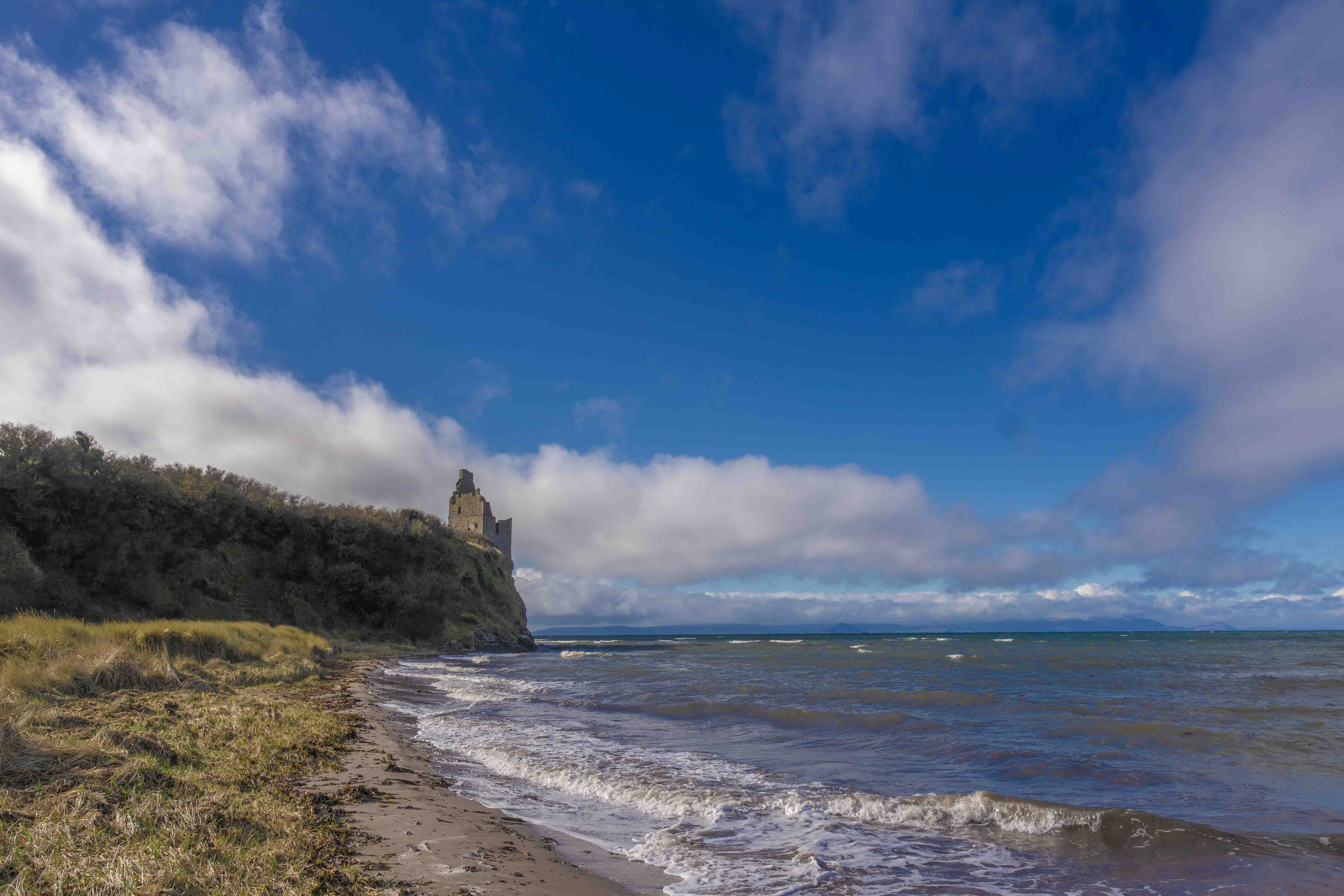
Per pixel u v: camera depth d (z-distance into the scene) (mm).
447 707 21188
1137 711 19984
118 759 7824
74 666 14195
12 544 37688
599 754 13430
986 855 7762
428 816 8078
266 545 59281
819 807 9609
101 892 4574
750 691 25031
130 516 46250
